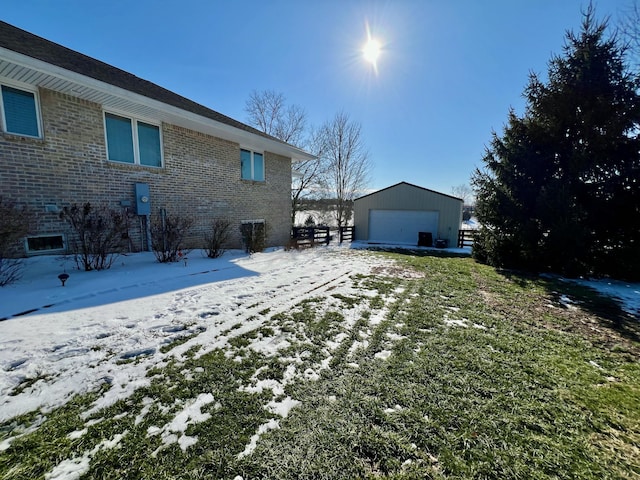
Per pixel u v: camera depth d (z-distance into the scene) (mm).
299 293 4672
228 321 3443
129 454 1537
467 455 1616
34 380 2166
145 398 2018
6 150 4953
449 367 2584
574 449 1688
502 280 6535
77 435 1659
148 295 4215
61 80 5105
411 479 1455
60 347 2656
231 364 2506
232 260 7402
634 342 3311
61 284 4375
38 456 1505
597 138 7195
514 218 8156
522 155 8258
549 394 2232
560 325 3797
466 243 14797
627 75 7141
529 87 8414
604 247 7203
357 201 16922
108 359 2514
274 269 6574
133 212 6895
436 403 2064
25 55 4516
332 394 2139
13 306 3498
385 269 7156
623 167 7164
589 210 7453
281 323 3443
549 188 7574
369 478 1458
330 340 3053
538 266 7738
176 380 2244
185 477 1417
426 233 15008
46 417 1799
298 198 23609
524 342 3193
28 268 4844
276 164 12023
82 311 3498
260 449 1602
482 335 3334
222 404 1981
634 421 1946
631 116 6918
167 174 7648
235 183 9906
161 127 7477
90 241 5281
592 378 2498
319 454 1585
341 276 6074
